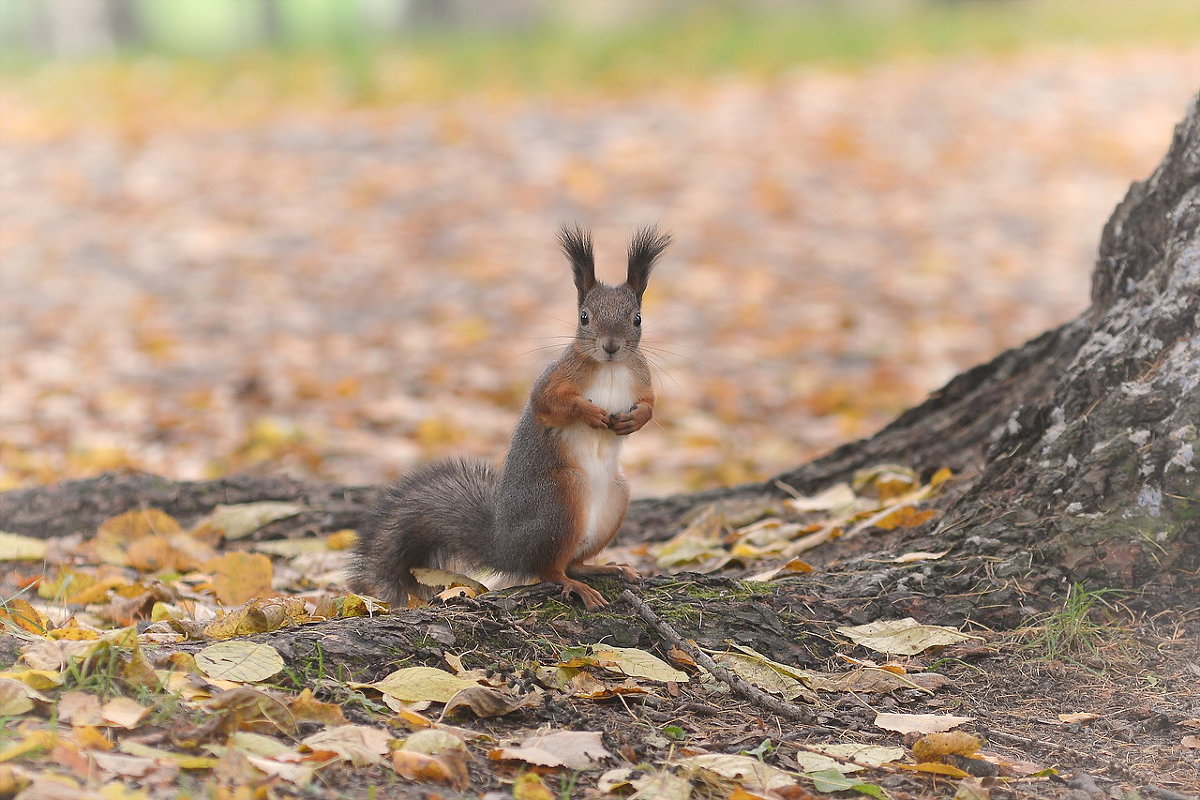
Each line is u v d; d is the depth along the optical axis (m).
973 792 4.72
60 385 15.36
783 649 6.13
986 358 16.05
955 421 9.09
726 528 9.02
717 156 25.36
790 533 8.37
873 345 16.73
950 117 27.50
